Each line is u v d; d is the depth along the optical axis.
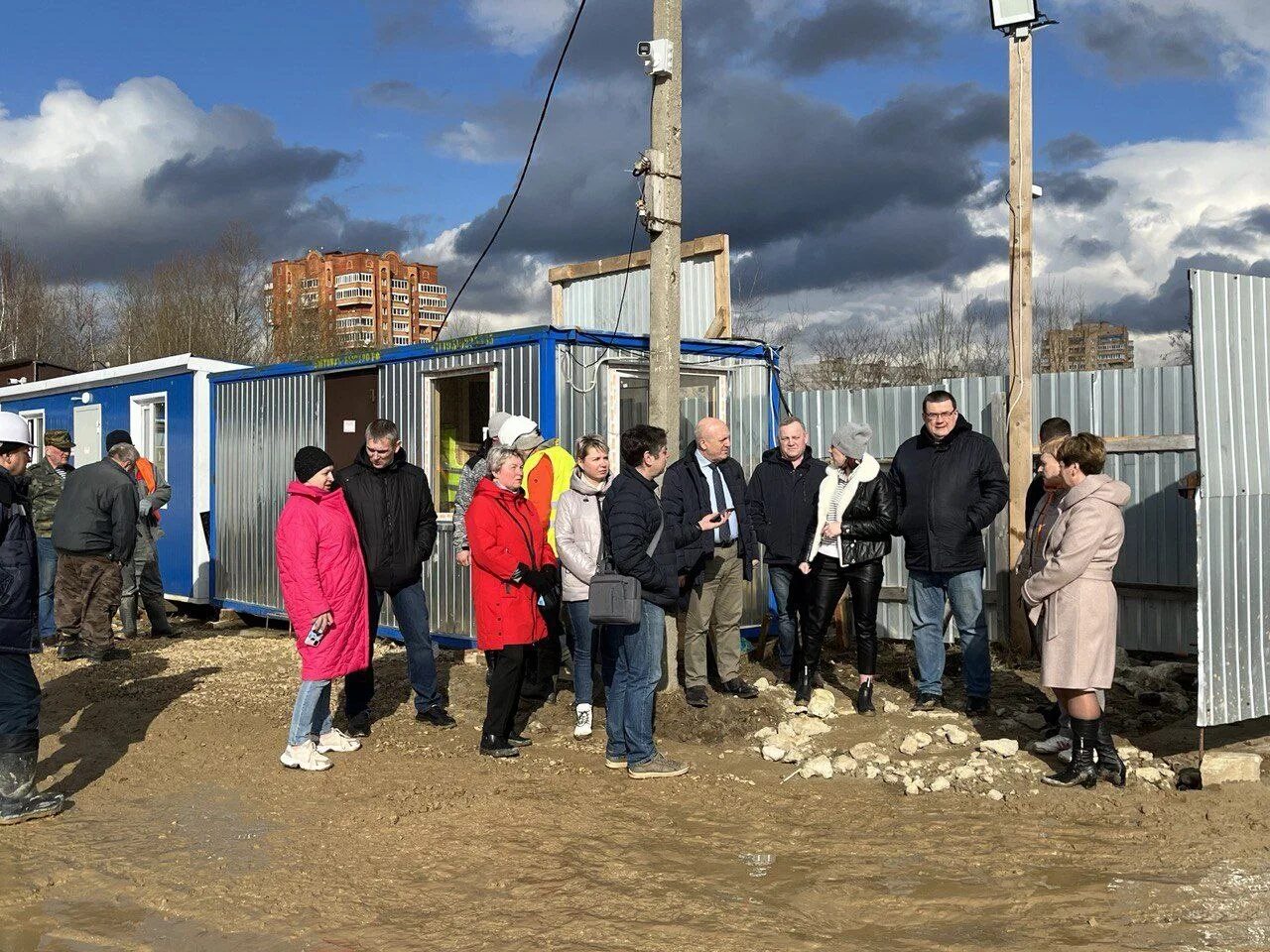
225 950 3.93
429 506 7.28
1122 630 8.59
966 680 7.20
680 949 3.85
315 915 4.22
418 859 4.81
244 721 7.44
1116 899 4.22
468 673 8.73
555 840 5.02
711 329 10.21
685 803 5.56
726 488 7.50
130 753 6.73
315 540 6.32
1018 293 8.70
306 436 11.22
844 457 7.30
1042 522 6.05
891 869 4.61
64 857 4.94
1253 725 6.77
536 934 3.99
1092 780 5.66
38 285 47.41
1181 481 8.09
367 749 6.75
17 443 5.92
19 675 5.48
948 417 7.09
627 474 5.96
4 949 3.96
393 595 7.21
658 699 7.24
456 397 9.60
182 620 13.06
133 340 43.41
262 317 44.06
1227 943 3.81
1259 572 5.95
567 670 8.30
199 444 12.99
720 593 7.68
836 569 7.33
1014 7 8.53
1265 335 6.08
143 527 11.22
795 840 5.00
